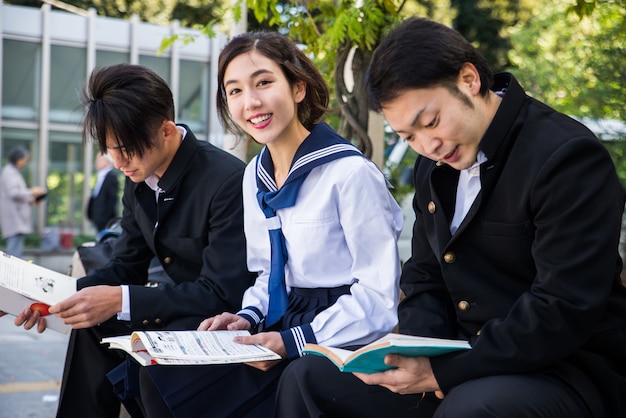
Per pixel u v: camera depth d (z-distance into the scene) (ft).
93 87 11.16
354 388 8.59
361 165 10.12
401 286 9.52
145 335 9.09
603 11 26.04
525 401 7.30
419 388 7.80
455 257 8.54
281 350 9.62
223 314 10.41
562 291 7.50
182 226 11.67
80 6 71.15
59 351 23.88
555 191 7.71
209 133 60.13
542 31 52.95
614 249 7.66
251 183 11.00
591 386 7.66
